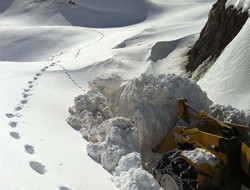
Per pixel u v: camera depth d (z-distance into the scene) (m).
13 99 7.83
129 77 13.56
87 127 6.69
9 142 5.46
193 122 6.07
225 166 4.65
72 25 38.72
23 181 4.45
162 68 16.11
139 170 4.73
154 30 23.19
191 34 19.12
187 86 6.70
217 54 13.62
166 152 5.82
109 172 5.28
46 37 27.64
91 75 12.32
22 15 41.88
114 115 7.12
